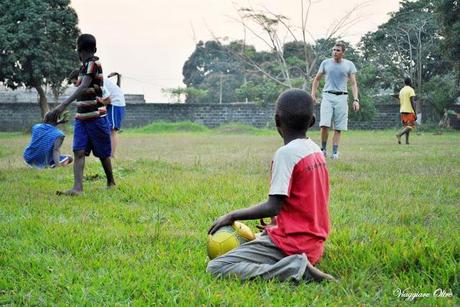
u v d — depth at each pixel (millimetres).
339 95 11102
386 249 3939
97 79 6566
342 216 5301
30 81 33531
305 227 3439
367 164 10016
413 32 40906
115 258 3834
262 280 3408
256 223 4949
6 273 3498
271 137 26453
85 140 6578
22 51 32188
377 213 5469
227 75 58531
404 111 17594
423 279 3443
